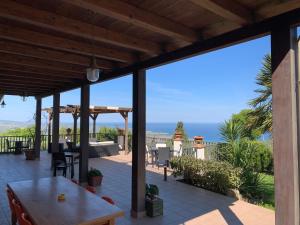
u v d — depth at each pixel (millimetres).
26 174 7520
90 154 11164
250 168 6246
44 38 3459
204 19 2965
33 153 10102
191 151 8742
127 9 2594
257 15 2758
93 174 6379
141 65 4371
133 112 4570
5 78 6285
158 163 8672
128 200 5293
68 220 2330
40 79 6410
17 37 3266
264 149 7559
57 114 8688
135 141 4512
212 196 5629
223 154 7246
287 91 2516
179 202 5215
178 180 6996
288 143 2488
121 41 3377
